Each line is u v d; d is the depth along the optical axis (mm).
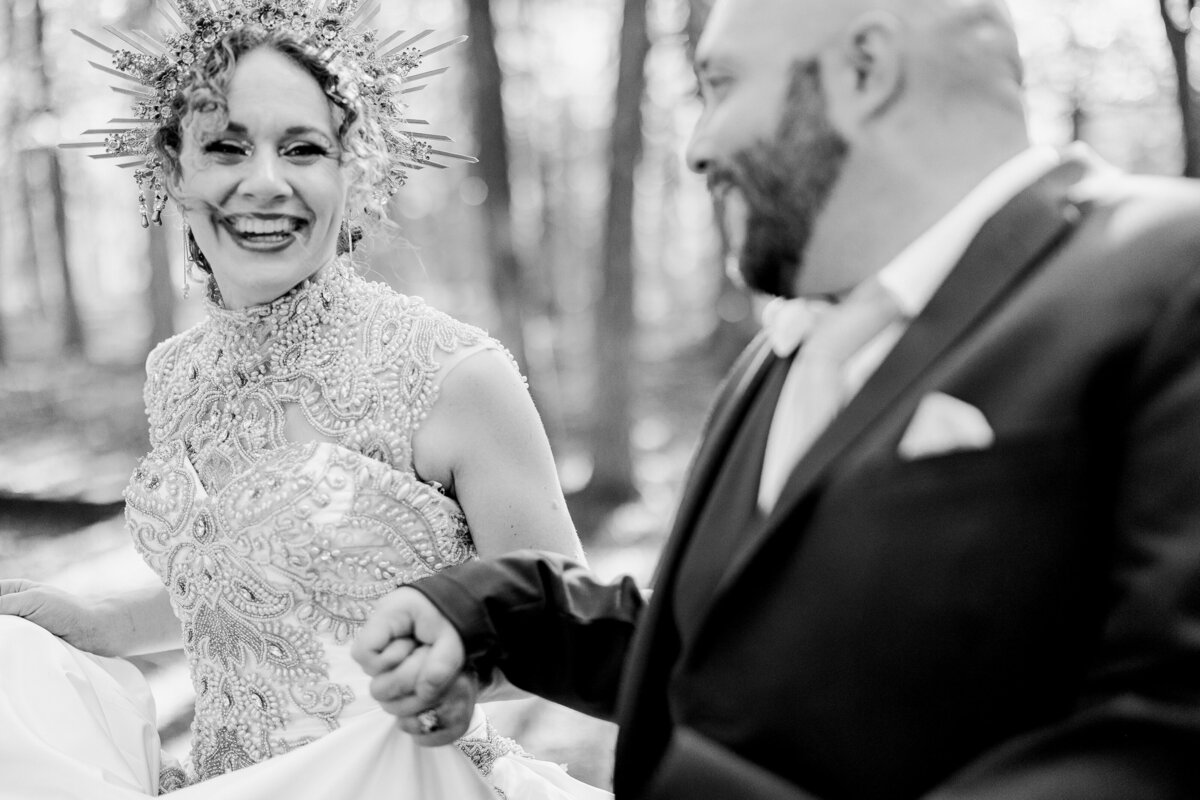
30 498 10406
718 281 15266
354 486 1812
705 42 1128
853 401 1048
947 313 1023
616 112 10297
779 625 1060
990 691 964
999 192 1043
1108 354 925
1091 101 10508
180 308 17281
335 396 1874
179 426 2000
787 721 1057
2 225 24188
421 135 2115
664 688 1256
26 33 10953
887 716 1000
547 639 1432
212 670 1929
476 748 1878
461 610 1348
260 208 1809
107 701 1923
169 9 1999
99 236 28281
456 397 1839
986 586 954
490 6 10602
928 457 977
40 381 16688
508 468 1854
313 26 1927
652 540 9484
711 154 1105
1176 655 859
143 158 2031
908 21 1039
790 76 1062
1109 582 930
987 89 1058
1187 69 8016
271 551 1815
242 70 1798
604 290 10477
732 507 1208
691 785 1110
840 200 1063
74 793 1706
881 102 1043
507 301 10891
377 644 1334
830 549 1022
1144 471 899
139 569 8406
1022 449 942
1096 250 972
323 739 1720
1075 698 959
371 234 2121
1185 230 941
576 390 15195
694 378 16109
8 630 1874
